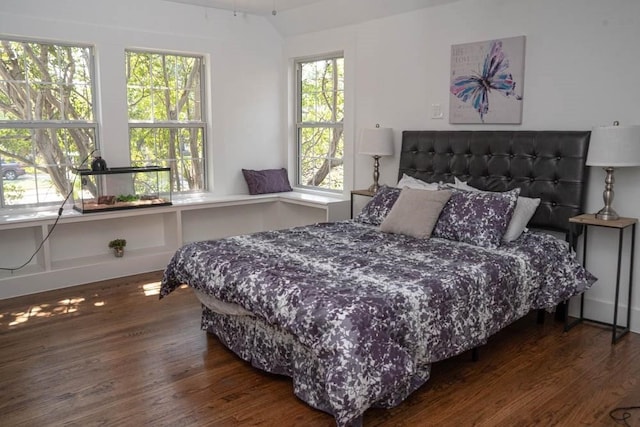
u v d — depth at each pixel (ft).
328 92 17.70
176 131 16.83
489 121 12.85
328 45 16.88
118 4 14.75
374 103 15.71
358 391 6.68
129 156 15.53
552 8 11.51
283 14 17.38
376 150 14.66
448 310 8.21
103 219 15.33
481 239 10.69
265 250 10.25
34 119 14.03
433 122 14.16
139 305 12.54
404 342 7.51
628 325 11.08
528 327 11.28
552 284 10.47
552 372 9.14
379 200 13.23
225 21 17.04
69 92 14.52
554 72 11.63
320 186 18.43
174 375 8.98
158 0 15.48
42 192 14.38
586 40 11.06
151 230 16.47
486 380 8.84
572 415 7.74
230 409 7.91
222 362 9.50
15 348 10.05
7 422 7.52
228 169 17.84
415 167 14.30
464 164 13.14
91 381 8.74
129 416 7.68
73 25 14.03
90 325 11.25
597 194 11.28
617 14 10.57
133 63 15.67
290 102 18.84
